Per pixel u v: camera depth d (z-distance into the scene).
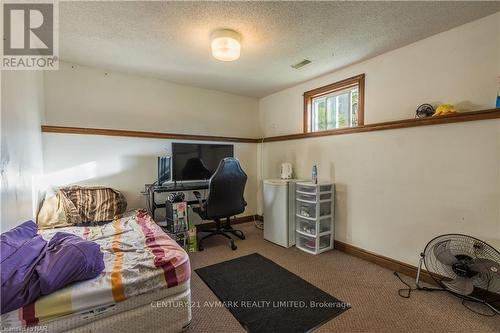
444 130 1.97
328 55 2.50
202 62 2.71
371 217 2.50
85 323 1.18
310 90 3.30
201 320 1.60
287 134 3.71
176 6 1.69
